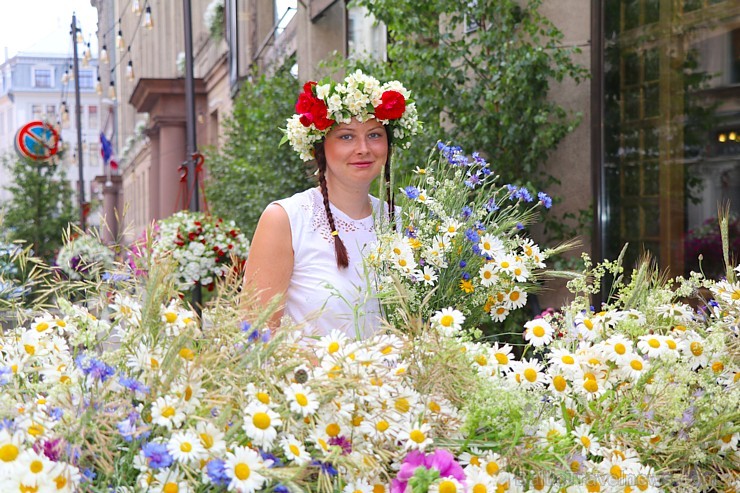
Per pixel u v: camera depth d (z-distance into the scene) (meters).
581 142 5.57
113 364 1.26
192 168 8.54
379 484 1.27
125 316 1.31
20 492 1.06
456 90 5.82
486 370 1.40
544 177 5.67
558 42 5.50
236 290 1.38
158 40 26.75
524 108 5.54
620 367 1.46
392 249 1.82
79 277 1.51
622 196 4.76
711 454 1.48
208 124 21.59
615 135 4.82
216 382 1.23
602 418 1.44
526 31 5.56
